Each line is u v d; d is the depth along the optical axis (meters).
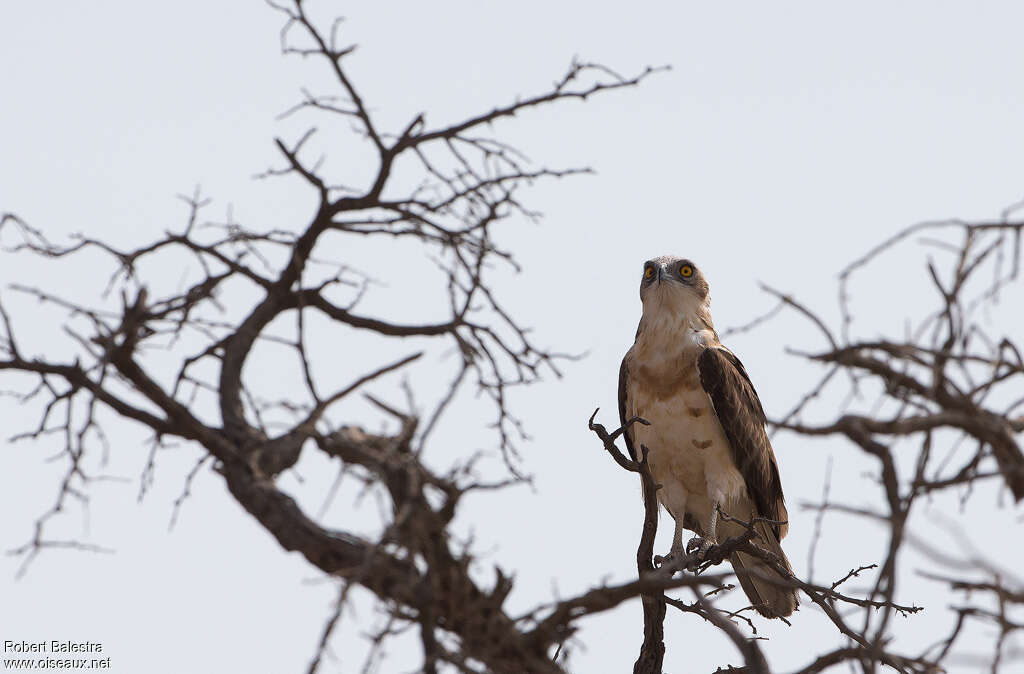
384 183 11.62
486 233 11.81
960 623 8.11
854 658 9.34
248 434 10.55
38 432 10.32
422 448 8.87
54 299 10.21
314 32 11.05
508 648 9.59
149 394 10.23
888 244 8.02
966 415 8.08
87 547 9.65
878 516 7.77
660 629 12.48
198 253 11.61
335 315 12.09
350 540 9.60
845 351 7.88
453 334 11.95
